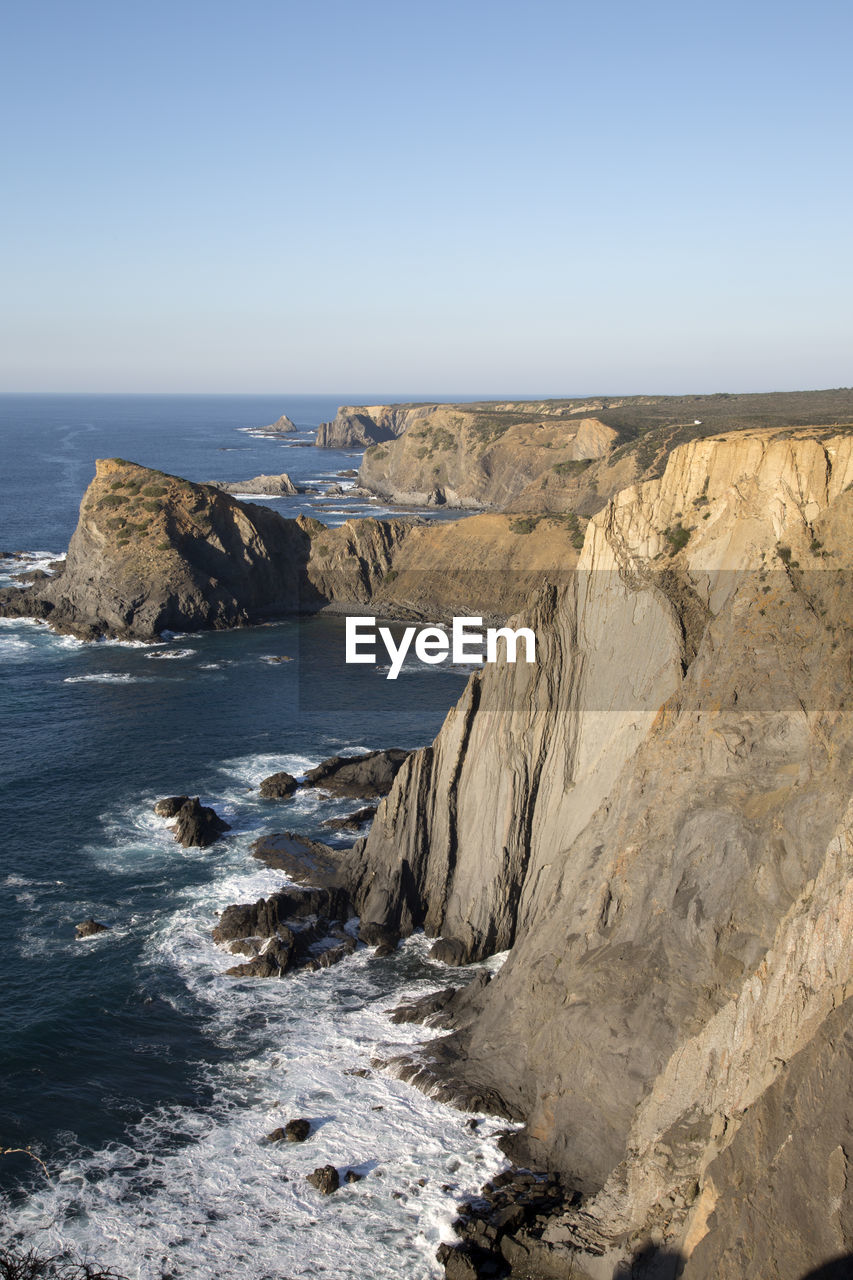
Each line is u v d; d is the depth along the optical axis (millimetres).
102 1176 32312
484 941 45812
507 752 45844
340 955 46062
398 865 48625
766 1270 18781
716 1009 29438
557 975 35125
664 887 32656
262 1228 30141
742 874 30734
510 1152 32406
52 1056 38625
